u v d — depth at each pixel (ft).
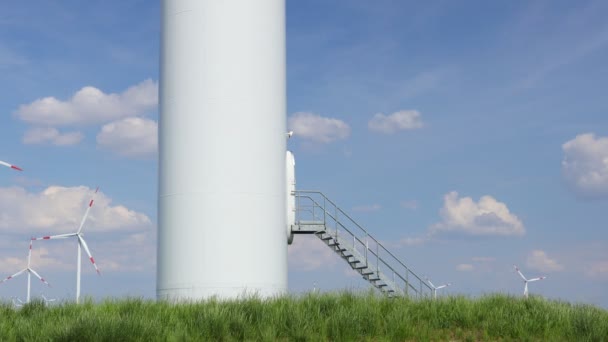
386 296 59.82
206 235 70.23
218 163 70.95
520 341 50.01
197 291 69.72
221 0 73.05
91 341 45.57
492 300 58.18
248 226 70.74
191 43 72.95
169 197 72.23
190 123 71.92
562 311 54.08
